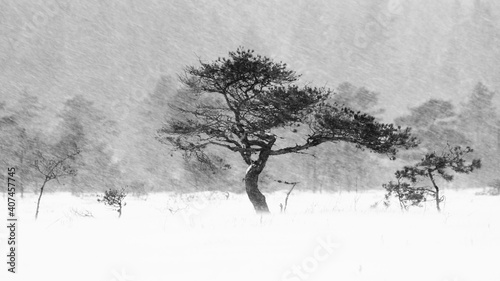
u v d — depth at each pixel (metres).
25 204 26.70
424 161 18.73
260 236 8.45
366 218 11.96
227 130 17.94
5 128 43.94
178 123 18.25
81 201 29.86
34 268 6.26
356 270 5.30
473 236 7.75
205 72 16.88
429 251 6.33
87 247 7.99
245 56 16.78
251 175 17.50
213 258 6.46
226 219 12.65
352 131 16.27
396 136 16.25
